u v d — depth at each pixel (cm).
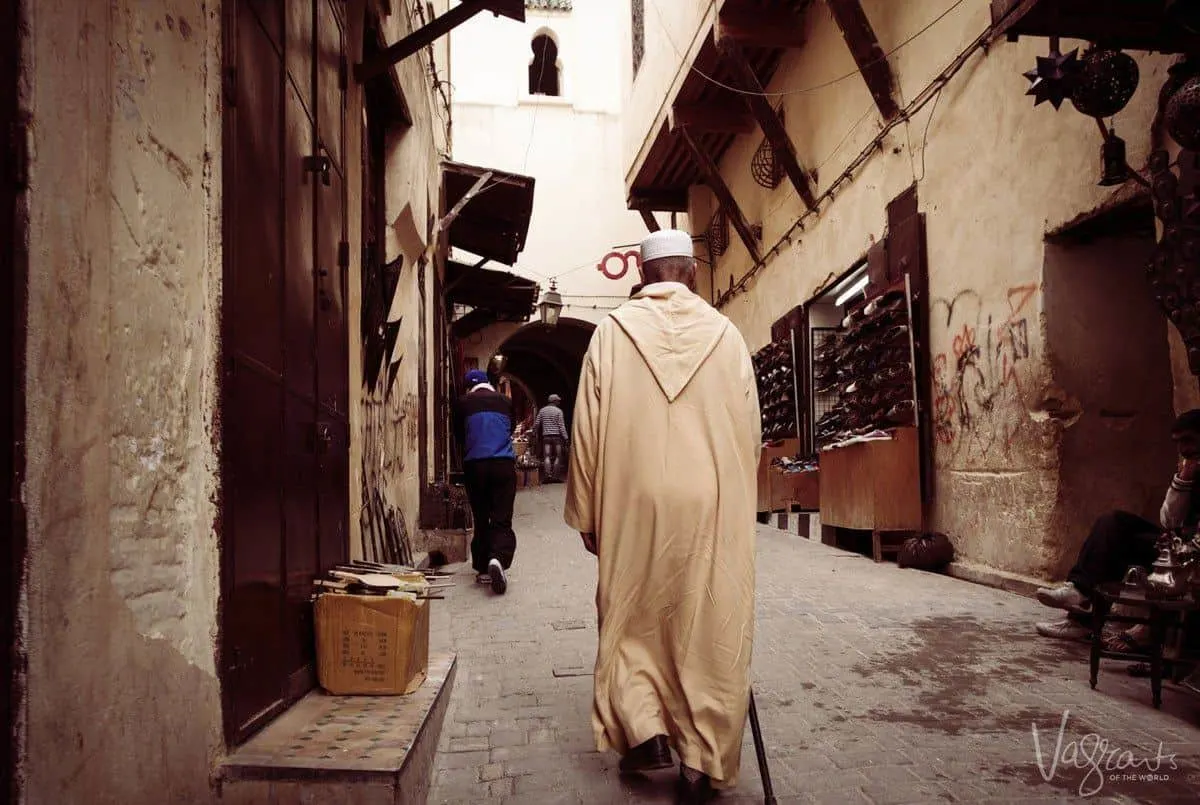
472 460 651
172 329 194
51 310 139
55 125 142
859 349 879
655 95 1588
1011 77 654
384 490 608
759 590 630
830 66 1069
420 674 333
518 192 1220
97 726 152
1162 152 439
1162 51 441
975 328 708
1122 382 613
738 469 272
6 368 130
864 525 803
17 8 134
